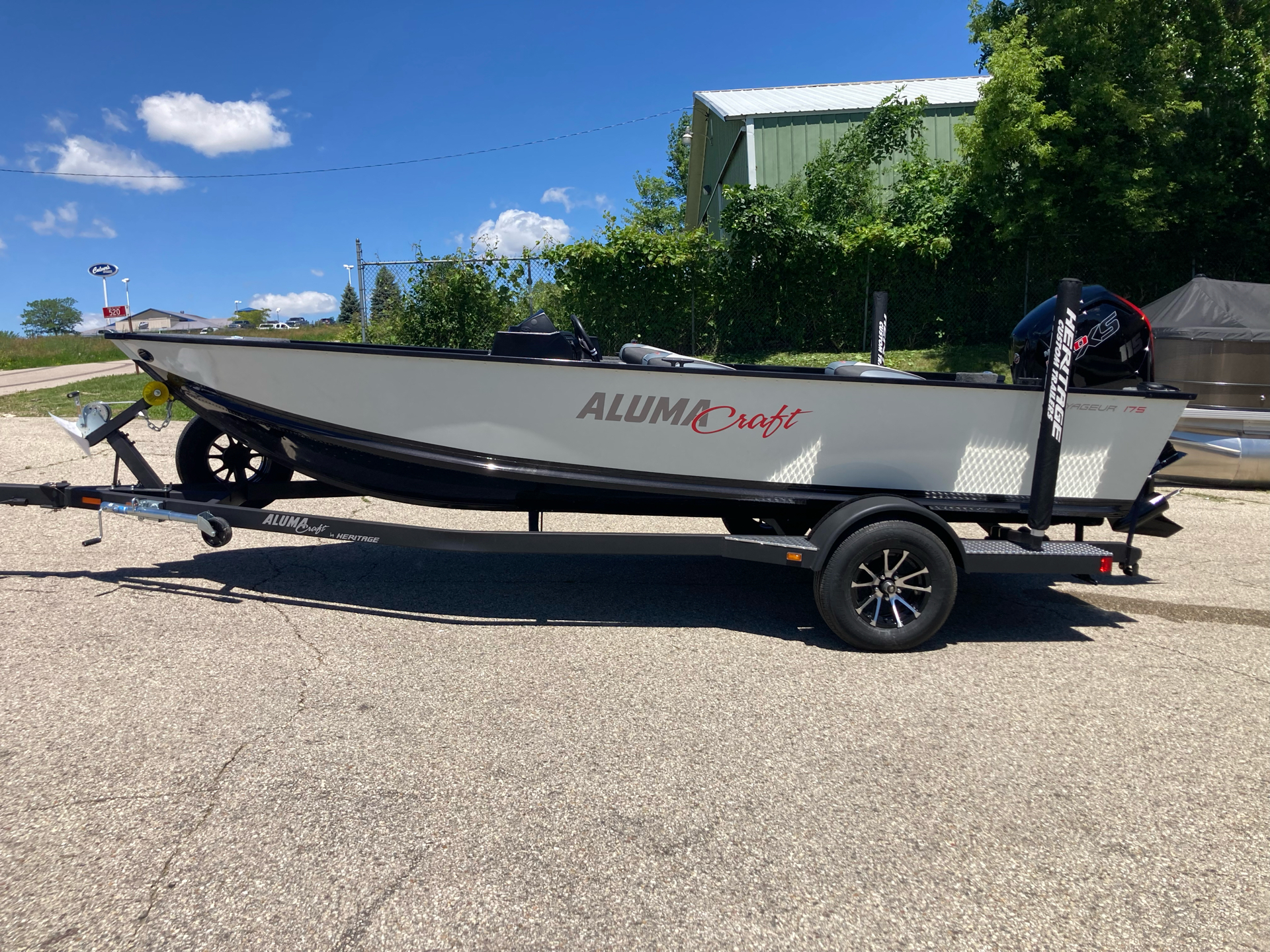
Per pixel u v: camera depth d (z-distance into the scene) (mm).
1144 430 4418
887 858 2510
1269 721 3500
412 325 12586
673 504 4480
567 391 4168
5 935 2080
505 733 3236
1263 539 6754
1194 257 13945
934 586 4145
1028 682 3877
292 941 2094
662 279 12984
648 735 3252
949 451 4348
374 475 4535
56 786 2760
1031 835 2648
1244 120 12523
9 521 6371
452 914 2211
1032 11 13109
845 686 3789
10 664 3744
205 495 4941
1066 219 12562
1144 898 2354
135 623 4309
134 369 23344
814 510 4484
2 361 27000
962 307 13719
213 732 3170
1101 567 4359
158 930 2119
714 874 2414
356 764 2967
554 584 5258
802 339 13617
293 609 4605
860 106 17844
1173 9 12352
